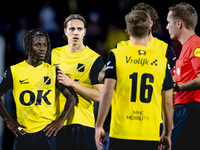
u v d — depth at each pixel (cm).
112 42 3175
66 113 1330
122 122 1057
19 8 2961
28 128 1288
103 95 1045
